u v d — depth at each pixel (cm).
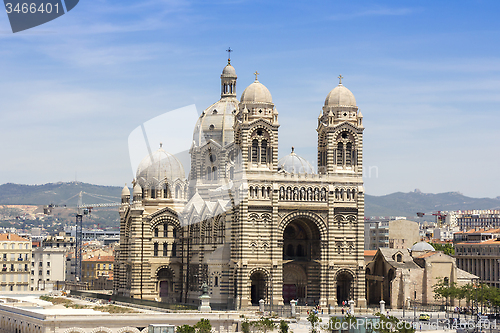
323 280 18962
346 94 19638
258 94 19050
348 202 19262
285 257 19312
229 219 18788
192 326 13850
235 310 17838
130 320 14275
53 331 13738
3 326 16638
